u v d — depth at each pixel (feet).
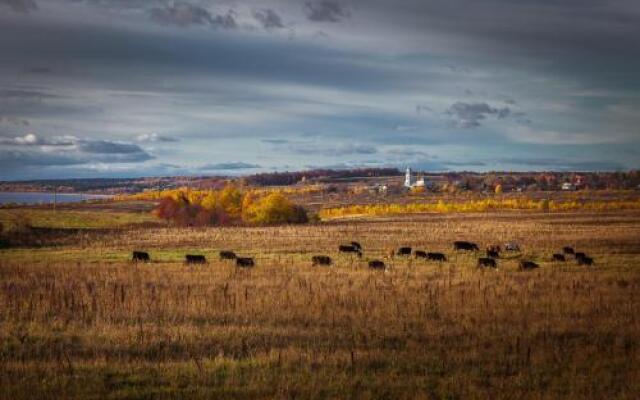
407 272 133.28
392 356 62.54
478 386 53.83
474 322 78.89
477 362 61.00
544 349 65.31
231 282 115.44
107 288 106.22
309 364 59.26
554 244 232.73
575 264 157.28
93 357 61.93
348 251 195.31
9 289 103.04
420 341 69.41
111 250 207.10
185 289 105.70
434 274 130.82
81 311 84.28
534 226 356.18
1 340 68.23
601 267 148.66
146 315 81.41
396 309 86.58
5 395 48.96
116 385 53.36
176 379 54.95
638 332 73.10
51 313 82.89
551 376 56.29
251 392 51.19
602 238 258.98
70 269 139.44
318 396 50.42
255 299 93.86
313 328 75.51
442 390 51.88
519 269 142.20
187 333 71.51
